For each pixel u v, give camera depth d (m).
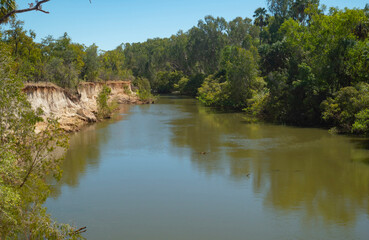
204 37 112.06
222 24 112.62
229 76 66.56
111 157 27.39
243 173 22.77
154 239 14.10
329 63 42.06
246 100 61.19
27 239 11.23
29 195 11.86
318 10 48.41
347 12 40.97
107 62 102.06
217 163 25.30
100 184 20.91
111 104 62.97
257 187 20.08
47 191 12.25
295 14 75.75
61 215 16.42
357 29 41.28
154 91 126.19
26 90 34.88
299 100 44.66
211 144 32.03
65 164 25.30
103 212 16.77
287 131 38.75
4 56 12.89
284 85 48.56
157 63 133.75
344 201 17.81
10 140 11.76
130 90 87.25
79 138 35.56
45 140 12.94
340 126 37.91
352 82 40.81
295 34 50.12
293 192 19.19
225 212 16.70
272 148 29.88
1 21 9.35
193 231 14.77
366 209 16.78
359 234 14.30
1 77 12.02
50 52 57.84
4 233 10.25
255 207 17.23
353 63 41.06
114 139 34.94
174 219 15.96
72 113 42.88
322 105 38.59
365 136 34.38
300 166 24.16
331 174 22.20
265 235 14.34
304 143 31.73
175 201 18.14
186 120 49.69
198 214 16.50
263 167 24.06
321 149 29.09
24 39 42.50
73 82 48.59
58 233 11.32
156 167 24.53
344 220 15.62
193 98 96.31
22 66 37.78
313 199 18.16
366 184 20.20
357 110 34.91
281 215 16.27
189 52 117.25
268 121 47.56
